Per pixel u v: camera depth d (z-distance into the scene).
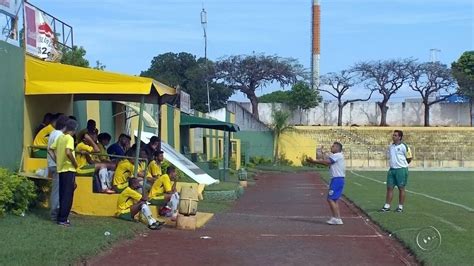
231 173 40.69
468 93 84.62
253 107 84.06
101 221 13.77
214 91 84.19
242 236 13.72
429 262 10.34
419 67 84.38
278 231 14.69
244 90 83.94
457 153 76.12
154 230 13.98
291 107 84.06
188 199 14.45
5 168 13.86
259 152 67.62
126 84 14.88
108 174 15.48
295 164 67.00
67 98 17.31
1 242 10.55
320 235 14.08
